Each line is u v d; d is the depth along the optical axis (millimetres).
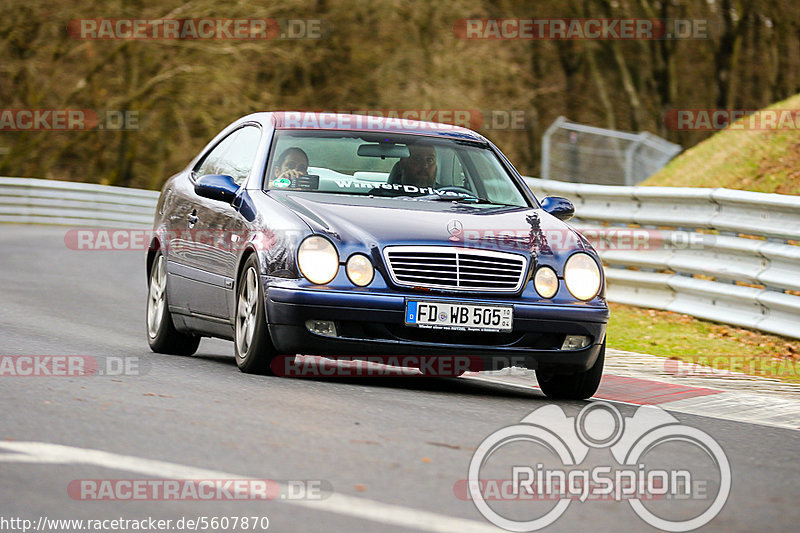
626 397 19719
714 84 103938
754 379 22500
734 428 16469
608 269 33438
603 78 100500
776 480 12789
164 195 23703
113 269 45656
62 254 51062
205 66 95625
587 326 18375
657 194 32094
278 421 14258
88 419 13781
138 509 10086
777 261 27891
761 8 105000
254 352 18422
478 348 17891
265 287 18016
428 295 17781
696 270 30406
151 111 95188
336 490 10953
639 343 27125
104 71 97000
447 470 12102
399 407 16094
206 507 10219
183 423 13781
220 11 97000
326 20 96625
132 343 24266
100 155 95625
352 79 95750
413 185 20234
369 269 17797
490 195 20750
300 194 19469
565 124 61688
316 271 17719
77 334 24891
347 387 17891
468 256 18031
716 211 30344
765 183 39156
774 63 104625
